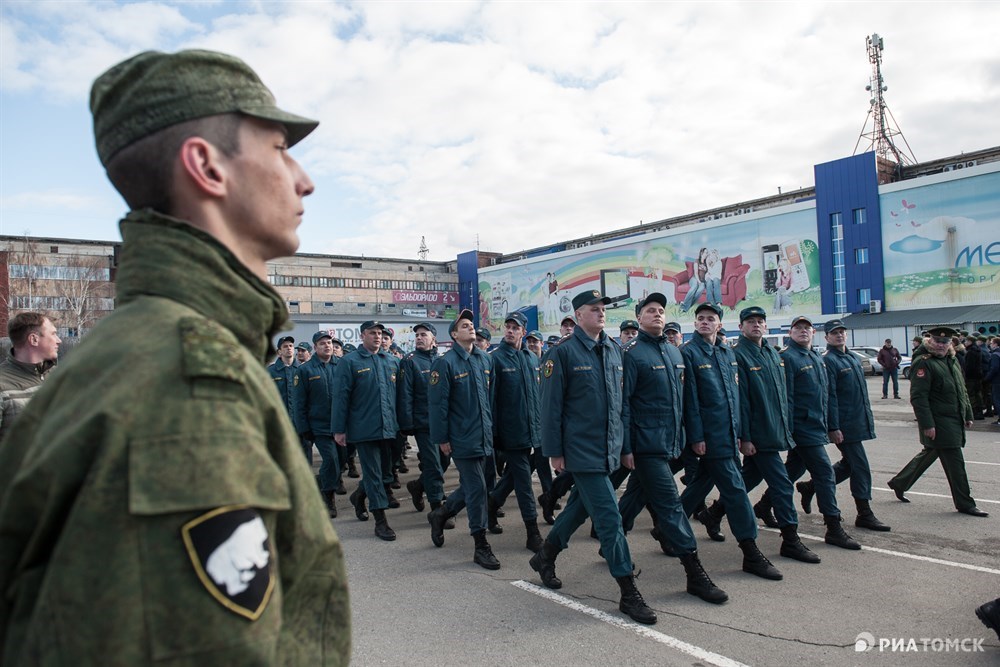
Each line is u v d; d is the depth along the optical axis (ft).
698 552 17.03
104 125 2.89
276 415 2.67
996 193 87.71
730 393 15.72
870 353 85.10
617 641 11.41
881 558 15.87
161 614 2.07
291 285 185.68
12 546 2.30
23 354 12.92
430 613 12.89
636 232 165.48
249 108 2.98
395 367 22.25
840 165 103.86
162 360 2.32
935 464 27.55
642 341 15.26
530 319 164.25
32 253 125.08
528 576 15.29
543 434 13.67
